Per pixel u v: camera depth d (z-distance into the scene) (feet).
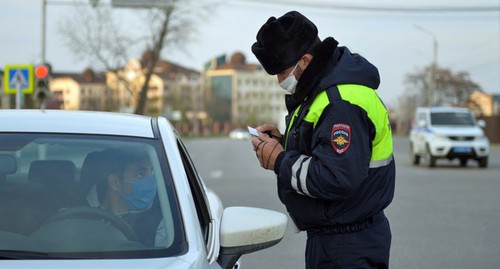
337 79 11.50
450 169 77.46
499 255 28.17
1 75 151.74
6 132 12.19
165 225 10.94
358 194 11.65
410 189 53.36
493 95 364.99
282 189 12.33
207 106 449.89
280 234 11.57
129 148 12.15
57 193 11.36
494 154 117.70
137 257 10.27
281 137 13.24
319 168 11.17
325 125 11.32
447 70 301.43
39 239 10.59
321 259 11.97
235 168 80.18
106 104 266.36
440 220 37.06
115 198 11.39
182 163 12.23
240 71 486.79
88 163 11.82
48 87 73.15
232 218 11.65
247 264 26.32
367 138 11.37
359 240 11.76
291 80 11.98
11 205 11.11
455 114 81.82
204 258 10.46
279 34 11.76
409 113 368.89
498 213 39.96
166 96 386.73
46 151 11.92
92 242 10.62
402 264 26.30
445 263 26.55
